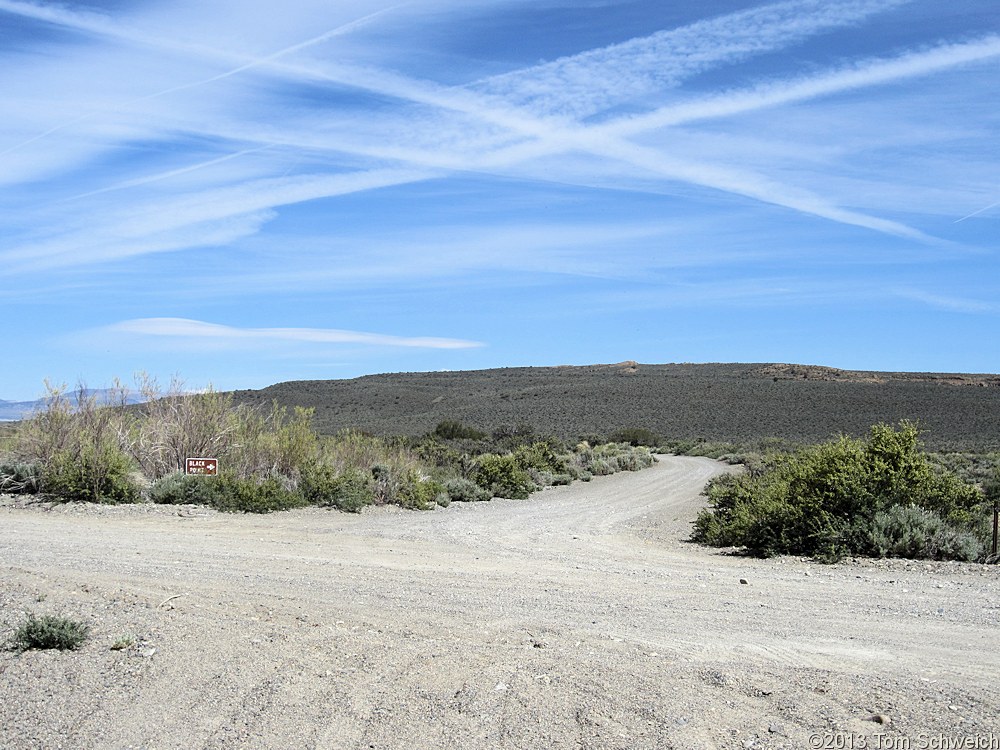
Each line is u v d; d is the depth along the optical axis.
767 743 5.36
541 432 88.88
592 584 11.75
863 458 16.59
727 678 6.65
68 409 23.34
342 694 6.40
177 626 8.30
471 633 8.34
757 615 9.54
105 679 6.75
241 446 24.75
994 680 6.78
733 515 18.38
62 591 9.82
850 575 12.98
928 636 8.47
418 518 22.22
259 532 17.64
